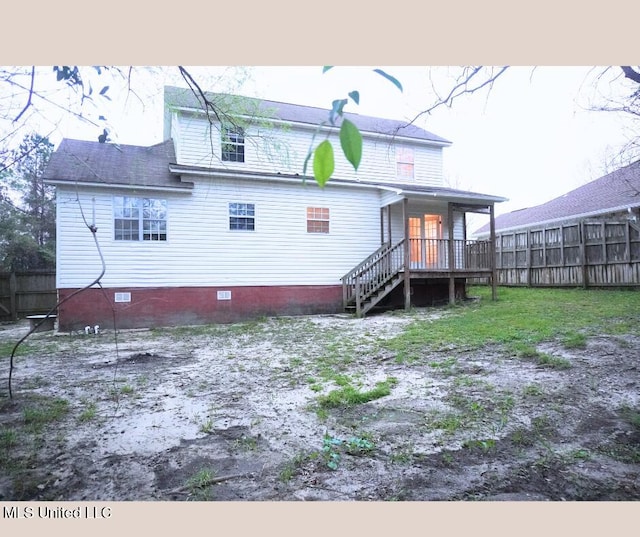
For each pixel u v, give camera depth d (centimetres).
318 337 814
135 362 630
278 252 1199
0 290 1302
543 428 332
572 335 638
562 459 282
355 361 589
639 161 612
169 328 1023
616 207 1244
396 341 705
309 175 1222
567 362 498
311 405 406
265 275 1183
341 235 1277
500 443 309
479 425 341
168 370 571
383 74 107
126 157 1188
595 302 1003
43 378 535
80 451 309
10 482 263
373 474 268
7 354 708
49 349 754
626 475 261
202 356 669
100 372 567
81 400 438
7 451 309
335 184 1241
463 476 263
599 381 435
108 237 1021
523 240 1557
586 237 1316
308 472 271
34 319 1014
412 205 1372
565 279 1381
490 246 1261
